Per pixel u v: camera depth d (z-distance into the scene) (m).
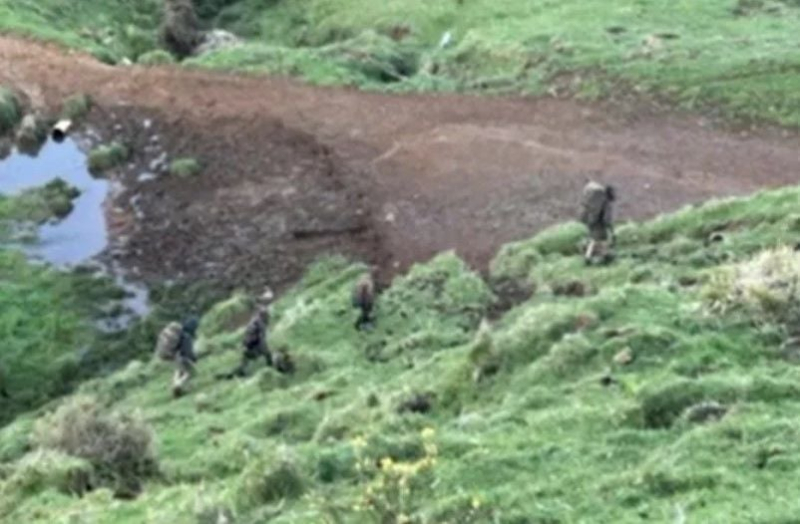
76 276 111.69
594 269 90.12
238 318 101.69
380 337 89.94
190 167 124.50
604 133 121.81
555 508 52.44
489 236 104.75
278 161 123.88
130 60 157.75
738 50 136.88
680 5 158.12
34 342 104.19
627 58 137.00
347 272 103.56
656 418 60.62
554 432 61.34
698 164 114.00
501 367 72.56
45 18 164.50
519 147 119.69
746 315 70.50
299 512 56.19
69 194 123.62
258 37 182.88
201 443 75.94
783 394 60.81
